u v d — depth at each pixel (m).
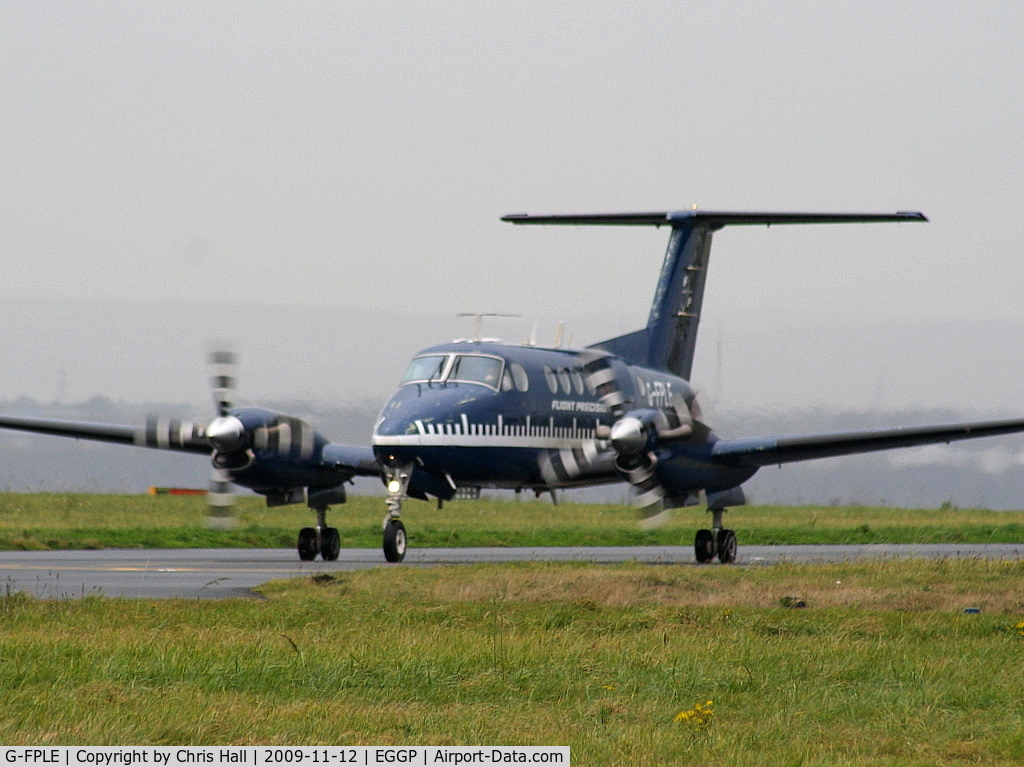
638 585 76.00
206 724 41.88
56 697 45.09
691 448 101.94
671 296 126.94
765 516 194.00
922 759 39.53
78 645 54.31
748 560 111.38
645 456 100.38
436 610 66.12
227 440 99.69
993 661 53.94
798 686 49.16
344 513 188.75
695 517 188.62
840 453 103.62
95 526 149.75
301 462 103.19
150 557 110.25
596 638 59.22
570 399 108.12
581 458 108.50
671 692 47.91
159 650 53.16
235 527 149.75
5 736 40.31
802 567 88.56
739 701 46.84
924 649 56.81
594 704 45.94
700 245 128.38
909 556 105.19
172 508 190.25
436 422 96.88
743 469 106.00
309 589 74.94
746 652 55.12
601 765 38.88
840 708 45.78
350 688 47.94
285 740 40.59
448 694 47.38
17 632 58.88
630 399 110.94
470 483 101.88
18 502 186.00
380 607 67.12
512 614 65.31
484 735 41.53
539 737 41.41
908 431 99.38
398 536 97.62
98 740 40.12
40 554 113.56
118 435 105.88
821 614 65.81
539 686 48.66
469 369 101.25
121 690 46.44
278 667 50.12
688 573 82.31
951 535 152.50
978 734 42.50
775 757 39.66
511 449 101.06
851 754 40.12
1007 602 73.06
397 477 97.94
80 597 71.75
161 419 105.44
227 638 56.91
